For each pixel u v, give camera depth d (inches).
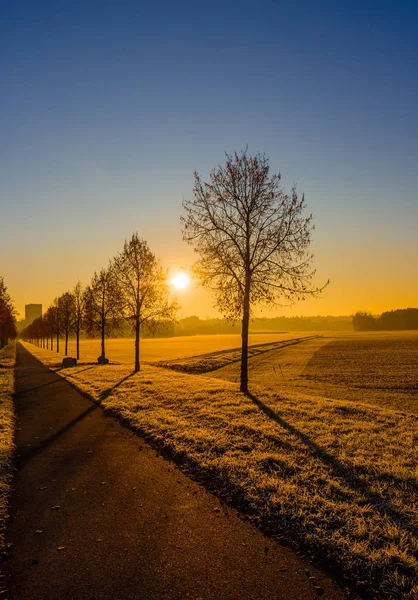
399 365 1529.3
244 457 328.5
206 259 741.9
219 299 743.7
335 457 329.1
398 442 380.2
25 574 173.0
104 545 197.3
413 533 206.7
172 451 354.3
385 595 161.0
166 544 198.1
